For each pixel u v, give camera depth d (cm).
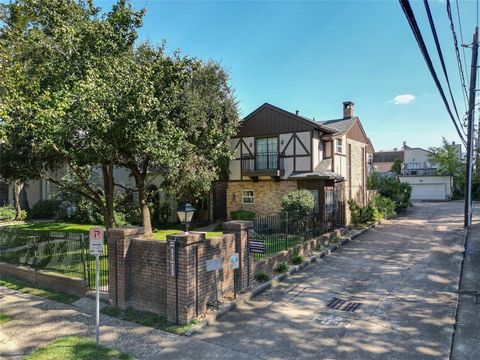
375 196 2234
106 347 567
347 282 896
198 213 2028
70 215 2194
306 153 1698
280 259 1012
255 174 1781
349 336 602
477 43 1616
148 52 1334
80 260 887
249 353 552
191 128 1399
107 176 1418
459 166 4309
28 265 1007
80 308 759
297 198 1425
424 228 1678
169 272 666
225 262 782
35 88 1012
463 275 923
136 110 1017
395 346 564
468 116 1667
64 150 1102
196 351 561
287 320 673
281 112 1766
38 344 600
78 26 1133
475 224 1723
